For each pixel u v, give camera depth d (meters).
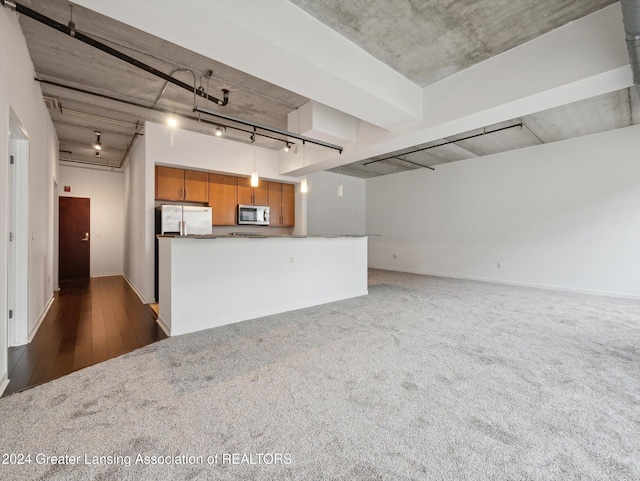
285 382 2.08
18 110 2.47
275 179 6.36
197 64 3.15
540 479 1.27
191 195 5.32
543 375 2.19
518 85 2.89
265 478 1.28
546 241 5.63
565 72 2.63
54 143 4.78
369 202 9.07
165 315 3.25
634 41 2.00
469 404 1.83
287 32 2.28
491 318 3.63
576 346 2.74
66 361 2.42
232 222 5.85
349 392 1.96
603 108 4.09
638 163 4.68
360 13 2.42
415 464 1.36
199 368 2.29
